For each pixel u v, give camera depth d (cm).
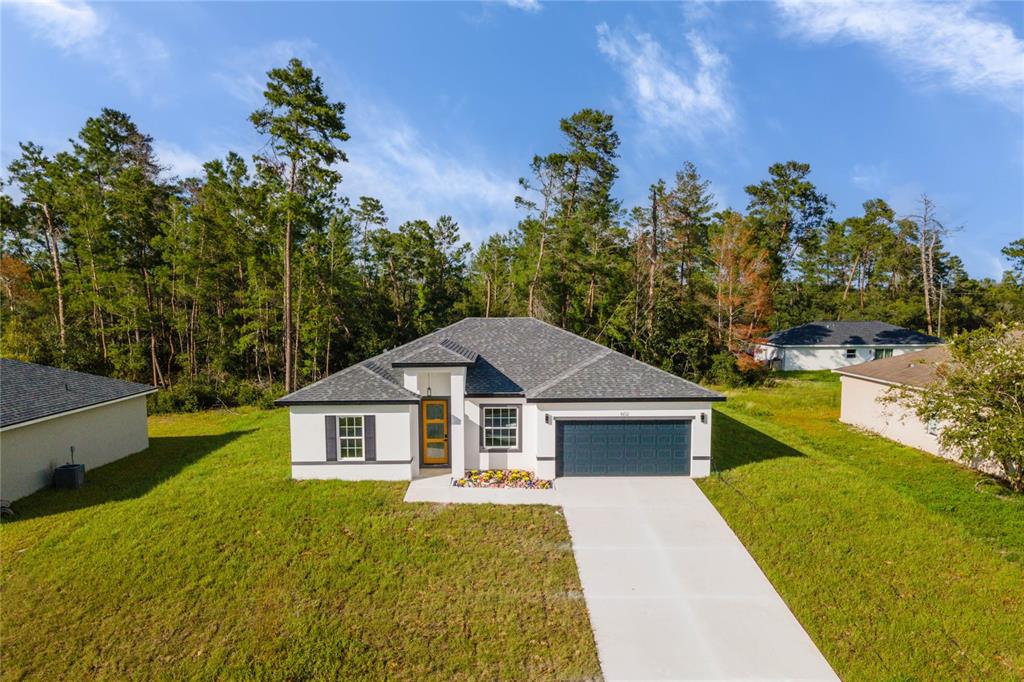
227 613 935
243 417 2786
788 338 4319
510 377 1744
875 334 4241
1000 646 859
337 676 795
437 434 1689
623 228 4081
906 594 1002
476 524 1277
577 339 2003
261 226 3578
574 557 1131
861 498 1441
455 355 1612
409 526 1260
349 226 4016
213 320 3669
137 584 1015
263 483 1541
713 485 1539
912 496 1509
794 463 1759
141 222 3441
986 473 1723
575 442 1606
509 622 920
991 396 1496
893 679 788
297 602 966
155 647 853
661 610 955
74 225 3300
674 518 1320
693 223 4138
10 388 1633
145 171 3794
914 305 4988
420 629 901
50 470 1608
